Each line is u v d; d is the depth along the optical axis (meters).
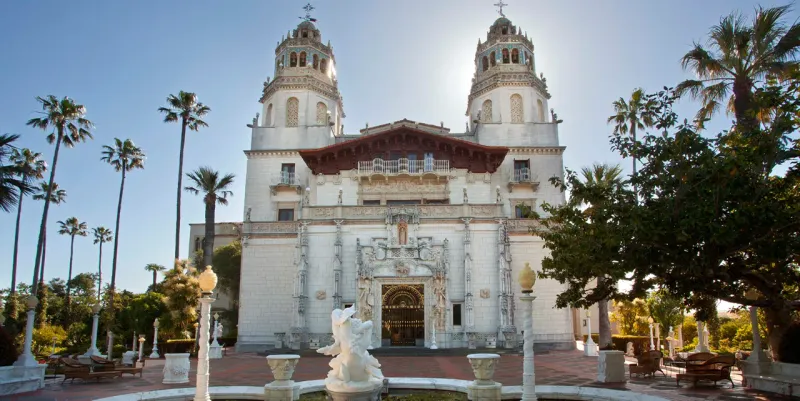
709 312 17.31
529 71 52.72
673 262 14.23
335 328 14.52
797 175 14.25
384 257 39.75
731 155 13.86
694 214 13.23
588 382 20.17
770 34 23.06
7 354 19.33
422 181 46.28
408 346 38.59
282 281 42.72
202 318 14.81
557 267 18.28
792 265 17.27
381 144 47.44
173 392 16.28
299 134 50.59
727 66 24.05
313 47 53.91
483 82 53.56
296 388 15.77
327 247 40.81
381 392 15.14
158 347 43.62
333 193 46.47
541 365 27.70
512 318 38.53
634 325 47.19
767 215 13.02
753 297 19.20
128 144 57.28
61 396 17.33
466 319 38.50
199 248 67.62
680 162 14.16
